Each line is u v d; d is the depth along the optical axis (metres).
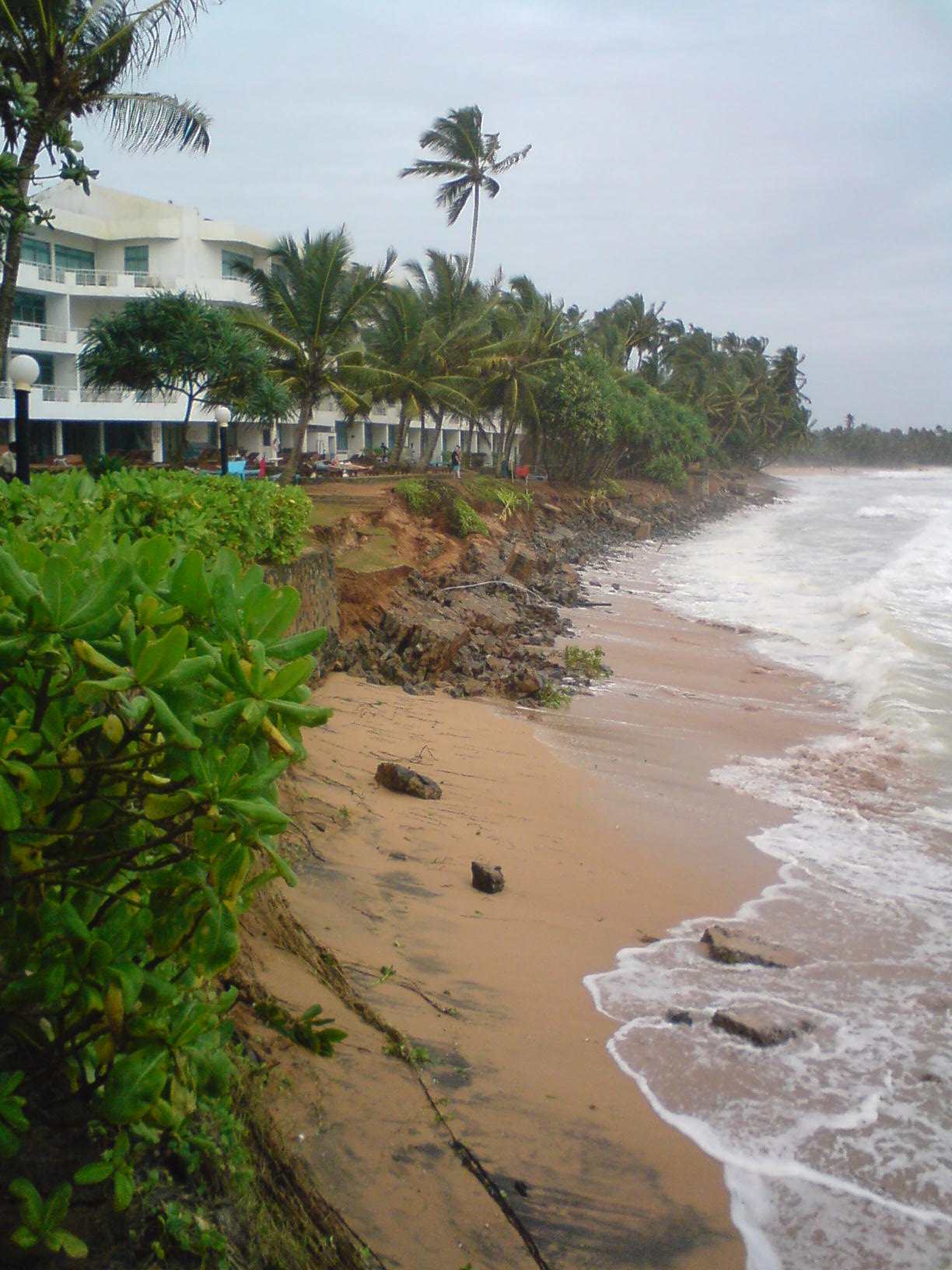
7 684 2.33
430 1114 4.77
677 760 12.73
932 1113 5.50
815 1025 6.35
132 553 2.70
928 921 8.11
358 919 6.89
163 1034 2.52
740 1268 4.32
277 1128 3.99
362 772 10.24
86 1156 2.71
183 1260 2.76
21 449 8.74
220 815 2.38
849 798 11.41
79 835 2.33
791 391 115.19
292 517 12.53
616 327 73.38
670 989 6.76
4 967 2.70
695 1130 5.23
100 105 14.57
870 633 21.89
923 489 108.94
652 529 53.03
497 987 6.39
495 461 50.22
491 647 18.09
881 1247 4.52
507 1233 4.18
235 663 2.41
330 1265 3.49
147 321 21.72
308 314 28.97
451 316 41.66
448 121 47.19
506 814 9.86
